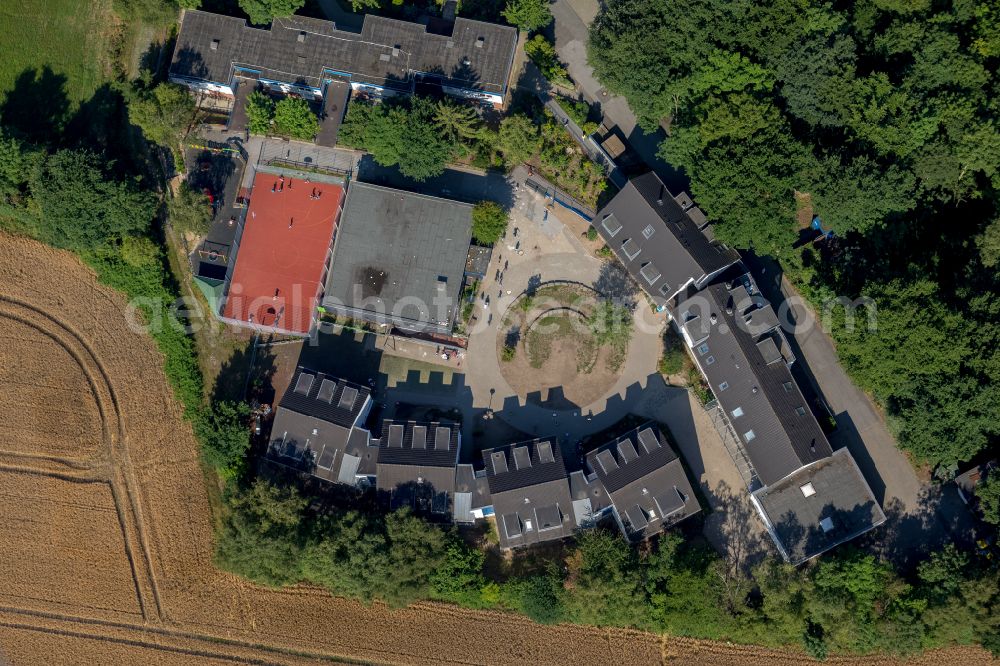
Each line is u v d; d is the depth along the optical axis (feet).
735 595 273.75
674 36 266.36
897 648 264.72
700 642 284.82
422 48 291.58
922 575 267.80
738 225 263.70
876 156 264.31
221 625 292.61
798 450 262.26
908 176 257.14
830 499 269.85
